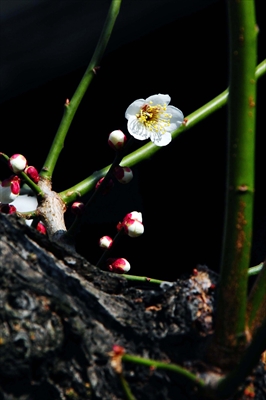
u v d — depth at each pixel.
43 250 0.63
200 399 0.61
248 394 0.62
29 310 0.60
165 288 0.65
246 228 0.61
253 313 0.62
